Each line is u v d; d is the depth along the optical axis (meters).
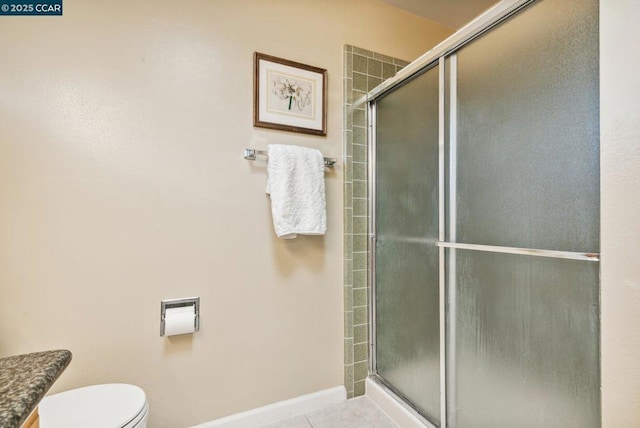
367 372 1.78
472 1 1.85
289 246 1.58
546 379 0.94
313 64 1.64
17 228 1.13
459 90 1.23
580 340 0.85
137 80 1.29
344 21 1.74
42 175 1.16
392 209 1.63
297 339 1.60
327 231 1.68
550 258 0.92
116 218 1.26
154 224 1.31
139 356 1.29
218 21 1.43
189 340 1.37
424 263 1.42
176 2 1.36
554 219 0.91
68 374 1.19
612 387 0.75
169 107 1.34
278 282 1.55
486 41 1.12
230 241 1.45
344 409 1.63
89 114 1.22
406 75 1.49
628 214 0.72
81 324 1.21
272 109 1.53
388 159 1.67
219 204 1.43
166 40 1.34
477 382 1.17
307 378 1.62
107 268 1.24
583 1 0.84
